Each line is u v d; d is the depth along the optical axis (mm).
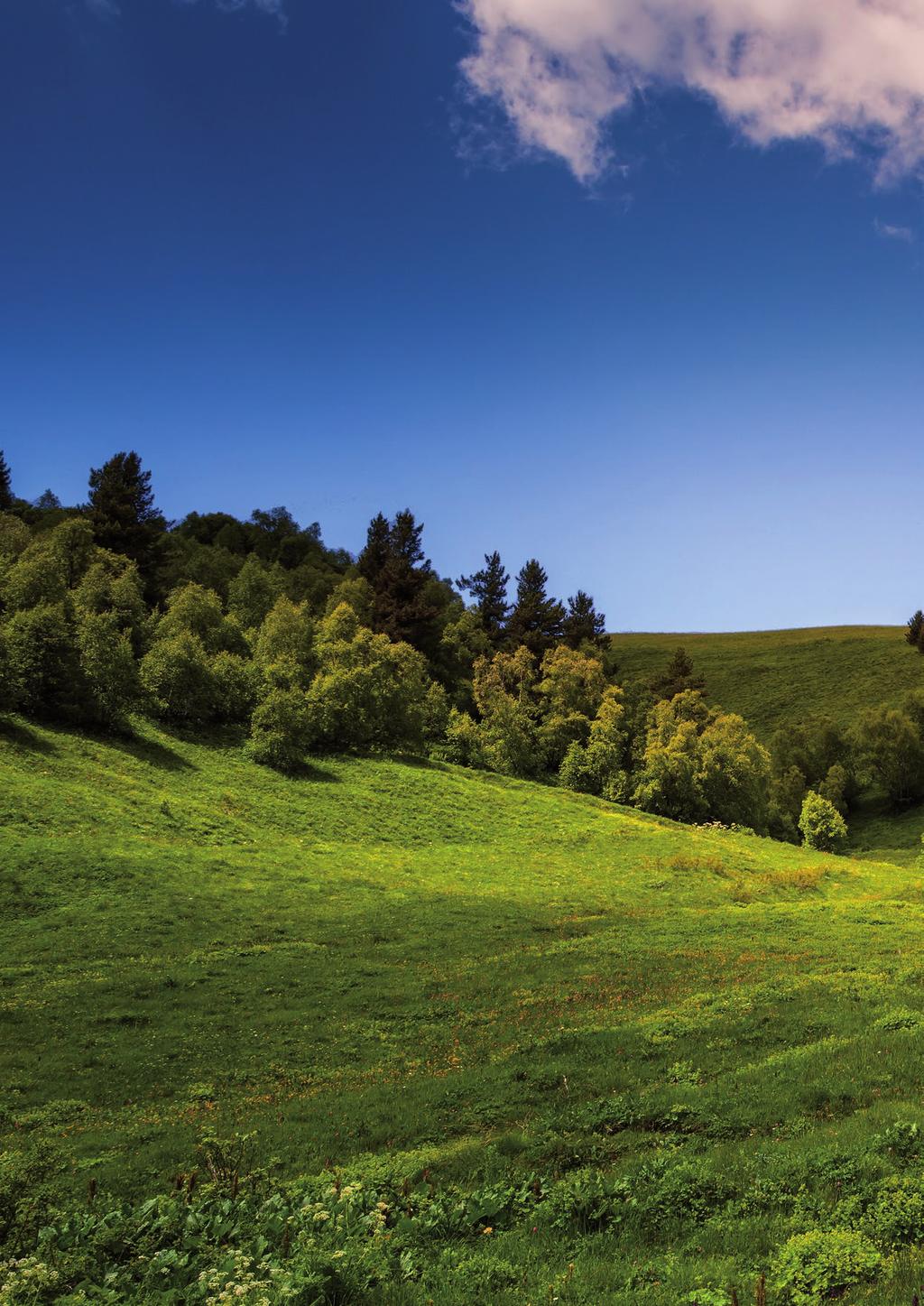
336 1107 17703
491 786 78562
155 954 31125
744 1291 8891
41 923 33312
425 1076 19891
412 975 29719
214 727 73250
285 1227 11141
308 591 126438
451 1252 10500
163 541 124438
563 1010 24953
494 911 41406
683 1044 20188
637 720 100438
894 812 125562
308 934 35250
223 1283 9398
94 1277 9969
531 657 111875
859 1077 16250
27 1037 22812
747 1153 12969
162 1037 23094
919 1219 9922
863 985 24500
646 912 43312
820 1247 9398
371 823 61688
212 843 49625
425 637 117438
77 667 62438
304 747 72750
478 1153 14367
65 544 90125
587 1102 16969
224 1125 17156
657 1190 11992
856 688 164750
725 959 30391
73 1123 17656
